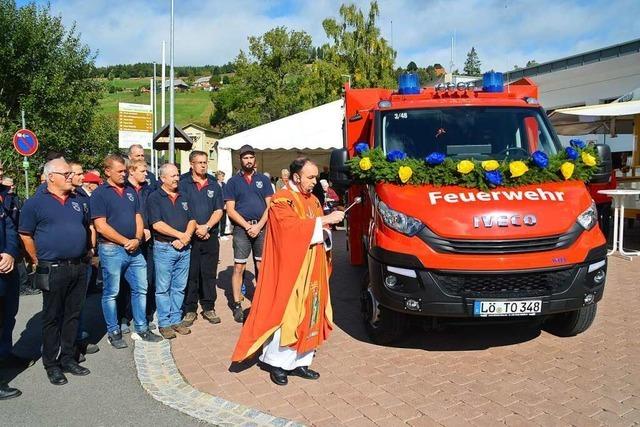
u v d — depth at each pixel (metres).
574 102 19.39
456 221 4.66
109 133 26.05
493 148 5.80
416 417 4.03
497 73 6.91
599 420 3.90
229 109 45.19
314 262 4.71
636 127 13.32
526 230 4.61
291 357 4.66
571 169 5.08
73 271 5.00
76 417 4.22
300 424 3.96
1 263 4.79
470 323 4.99
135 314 6.03
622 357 5.07
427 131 5.97
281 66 38.62
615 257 10.17
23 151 15.25
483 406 4.17
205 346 5.75
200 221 6.46
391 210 4.93
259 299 4.74
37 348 5.99
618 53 17.53
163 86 24.09
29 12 22.36
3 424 4.12
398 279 4.78
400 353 5.35
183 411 4.25
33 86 21.84
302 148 15.32
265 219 6.60
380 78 37.22
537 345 5.45
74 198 5.17
